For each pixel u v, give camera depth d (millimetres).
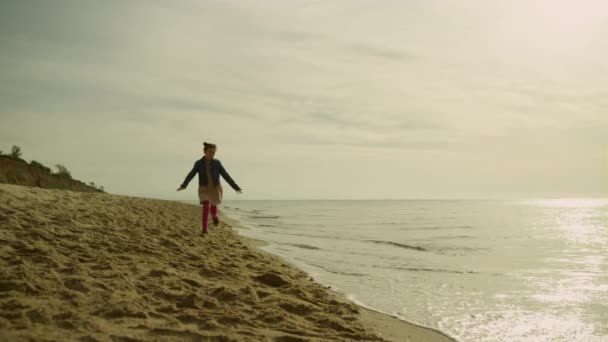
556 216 30516
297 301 4191
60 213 8719
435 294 5211
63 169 34531
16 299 3020
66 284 3629
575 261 8297
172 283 4160
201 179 9219
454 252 9766
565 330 3748
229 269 5473
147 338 2633
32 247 4836
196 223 13234
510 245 11234
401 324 3854
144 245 6348
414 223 21719
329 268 7113
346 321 3746
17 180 24188
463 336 3564
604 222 22500
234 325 3186
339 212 42062
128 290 3725
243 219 25234
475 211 43031
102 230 7250
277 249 9516
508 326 3863
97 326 2736
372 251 9727
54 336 2467
